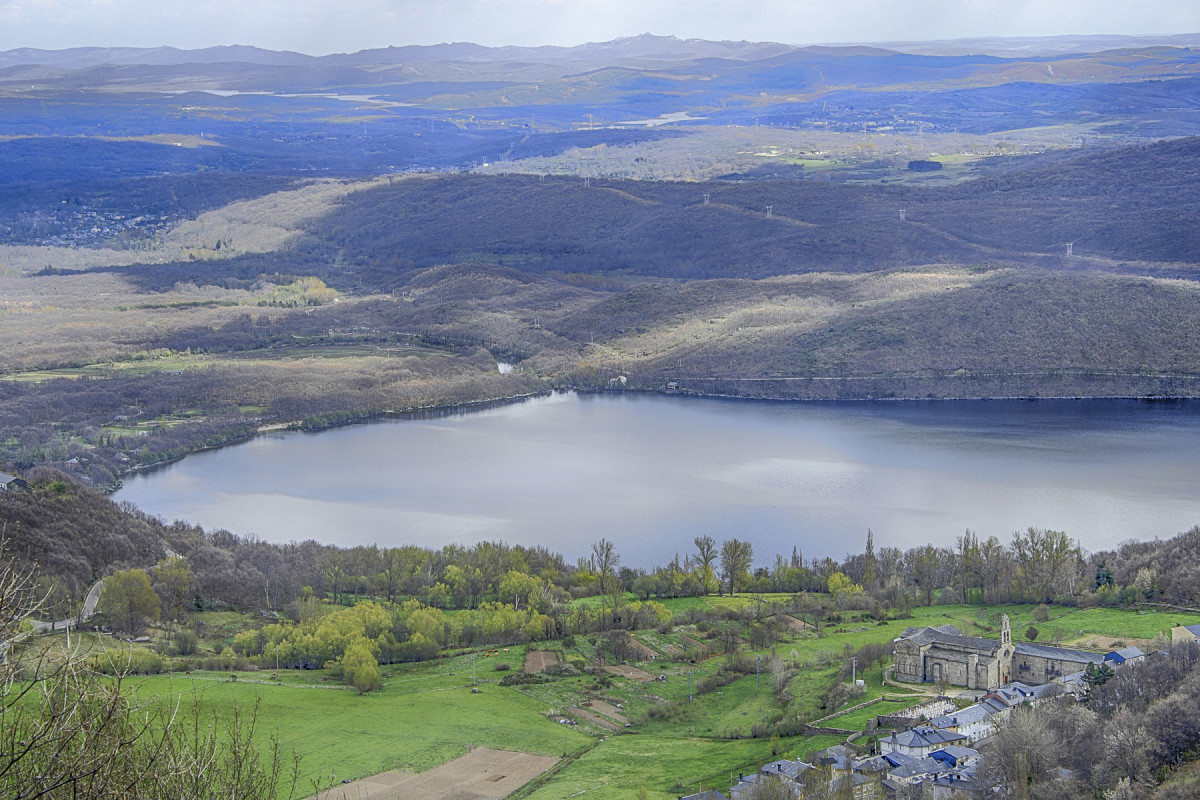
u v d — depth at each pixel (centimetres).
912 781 18500
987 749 19100
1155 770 17250
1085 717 19088
